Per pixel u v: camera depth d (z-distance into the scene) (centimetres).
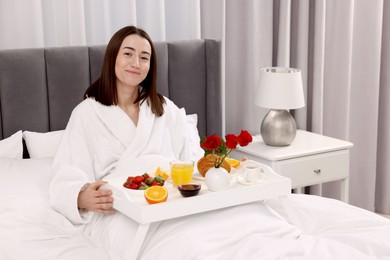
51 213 223
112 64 256
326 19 355
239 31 335
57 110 279
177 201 206
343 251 194
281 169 299
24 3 278
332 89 364
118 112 257
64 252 205
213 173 217
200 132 319
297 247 195
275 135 309
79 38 291
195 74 312
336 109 366
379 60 366
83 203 225
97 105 255
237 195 219
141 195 214
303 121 356
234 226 210
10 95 268
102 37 302
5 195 223
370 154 377
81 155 246
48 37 290
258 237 201
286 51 340
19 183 233
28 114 273
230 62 338
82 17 289
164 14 310
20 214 217
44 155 265
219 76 317
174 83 307
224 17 323
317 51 348
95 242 217
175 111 278
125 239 213
